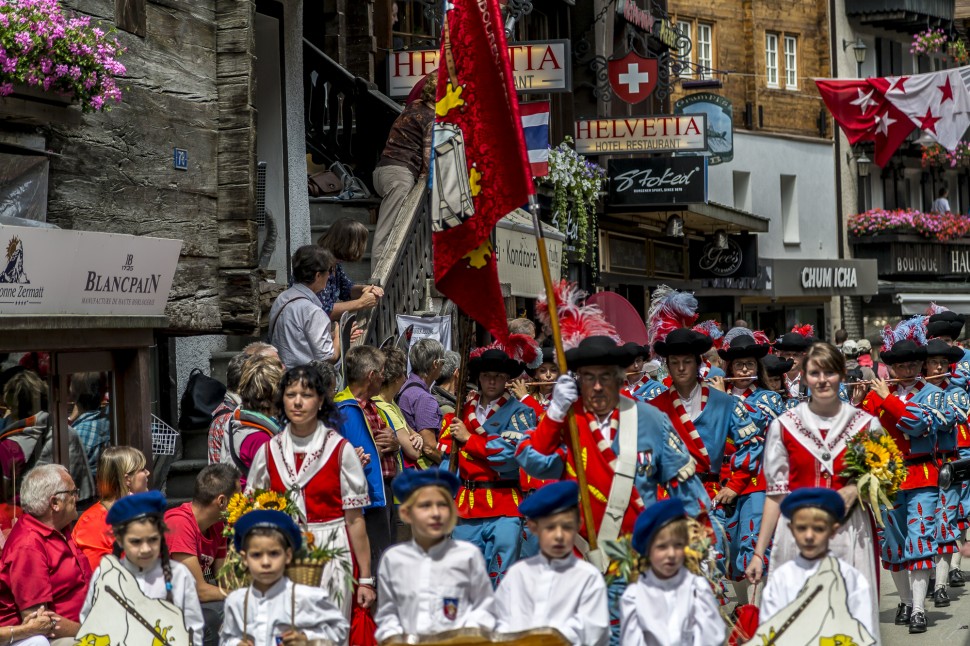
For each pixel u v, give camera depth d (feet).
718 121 99.35
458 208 29.63
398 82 65.36
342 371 40.96
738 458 34.60
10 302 26.99
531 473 26.58
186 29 37.45
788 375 49.65
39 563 25.17
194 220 37.68
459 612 22.36
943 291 142.82
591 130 79.15
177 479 39.58
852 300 136.77
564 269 72.02
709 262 103.96
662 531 22.33
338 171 59.93
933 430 38.63
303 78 59.41
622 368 26.37
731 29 123.03
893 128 88.28
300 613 22.84
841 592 23.41
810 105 131.13
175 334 38.27
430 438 38.06
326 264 38.04
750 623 26.00
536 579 22.43
